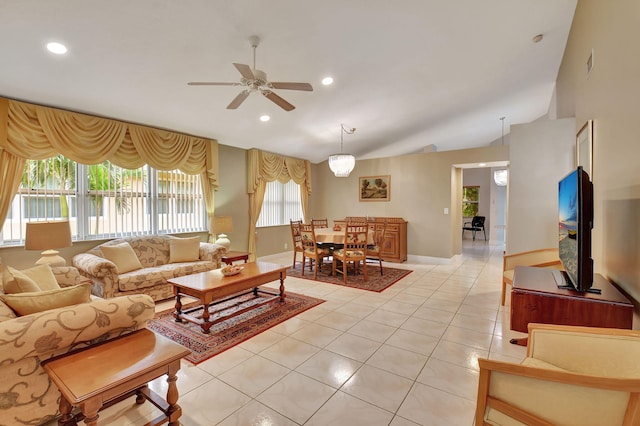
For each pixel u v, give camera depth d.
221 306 3.64
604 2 2.24
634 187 1.79
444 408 1.82
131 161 4.18
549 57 3.97
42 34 2.46
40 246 2.88
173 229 4.92
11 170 3.22
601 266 2.41
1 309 1.61
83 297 1.86
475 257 7.00
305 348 2.58
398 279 4.88
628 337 1.32
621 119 1.96
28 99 3.31
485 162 5.93
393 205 6.86
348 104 4.73
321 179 7.95
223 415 1.78
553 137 3.67
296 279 4.87
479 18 2.98
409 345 2.62
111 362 1.53
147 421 1.75
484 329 2.95
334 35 3.01
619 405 1.01
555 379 1.08
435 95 4.76
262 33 2.83
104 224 4.11
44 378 1.63
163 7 2.37
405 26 2.99
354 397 1.93
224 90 3.78
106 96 3.50
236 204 5.96
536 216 3.76
